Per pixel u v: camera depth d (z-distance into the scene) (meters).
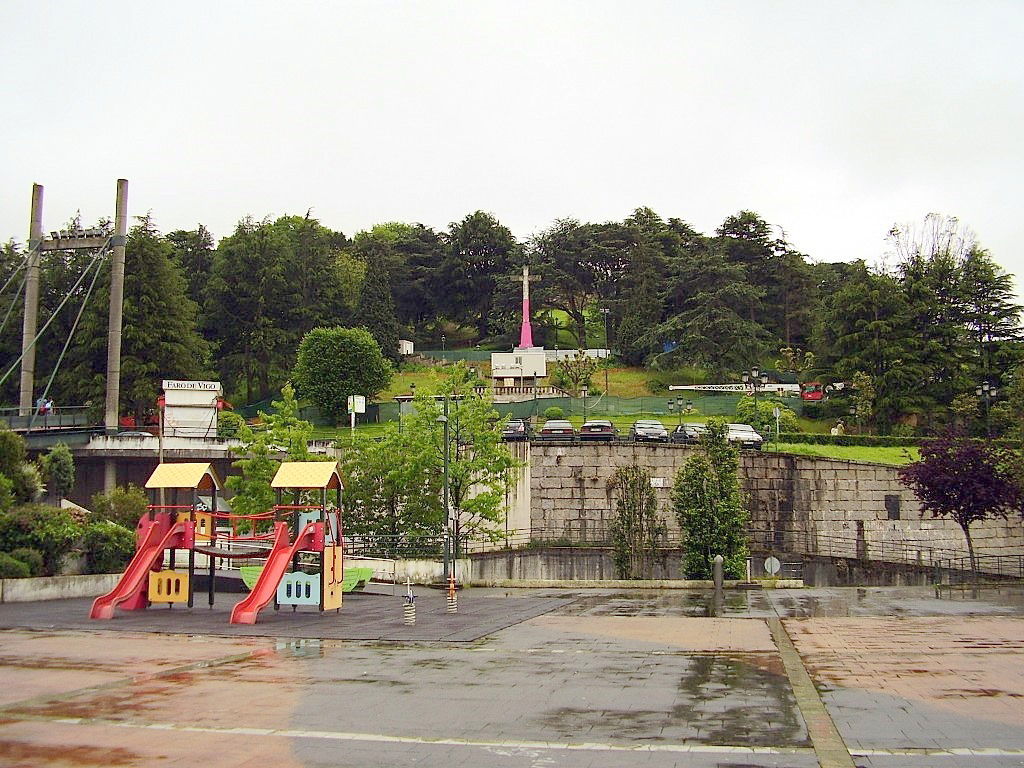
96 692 14.51
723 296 95.69
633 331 103.00
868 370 76.62
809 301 105.44
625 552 43.12
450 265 126.94
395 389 93.31
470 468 42.62
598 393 89.25
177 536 27.95
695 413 73.88
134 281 73.94
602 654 18.81
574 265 120.19
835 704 13.53
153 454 52.47
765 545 50.59
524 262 120.69
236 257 94.19
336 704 13.64
